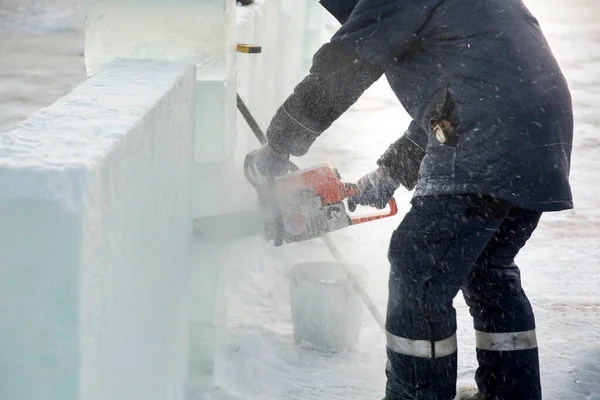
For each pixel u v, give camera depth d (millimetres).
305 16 10391
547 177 2990
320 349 4285
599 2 21828
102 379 1711
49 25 15164
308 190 3754
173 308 2826
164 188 2537
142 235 2168
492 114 2971
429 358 3111
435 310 3105
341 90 3240
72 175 1545
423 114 3143
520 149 2959
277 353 4242
